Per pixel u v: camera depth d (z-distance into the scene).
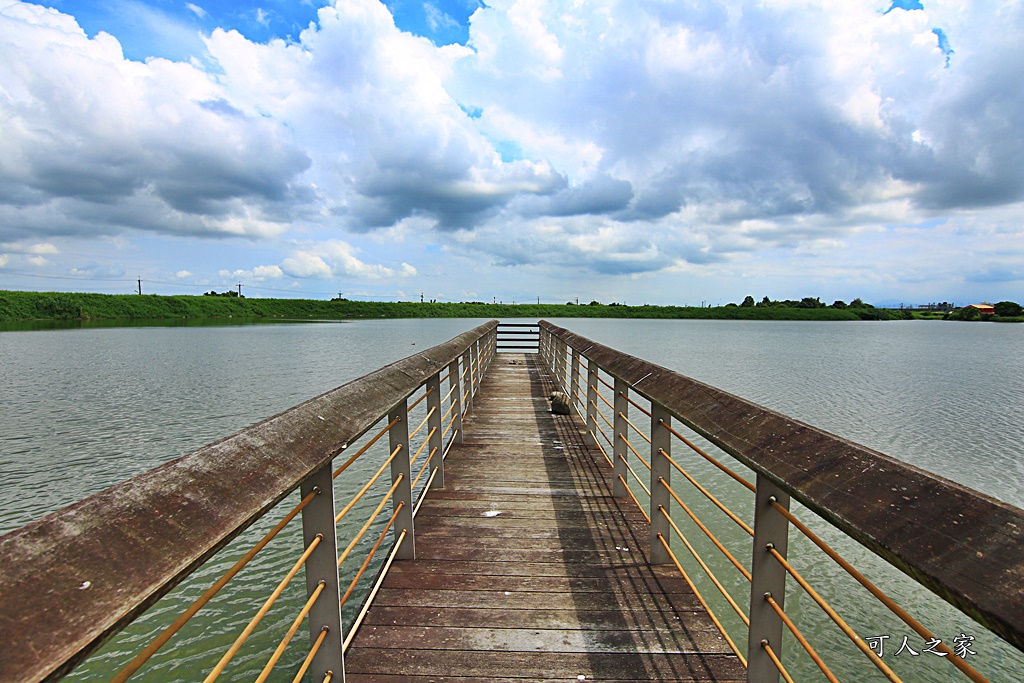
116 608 0.60
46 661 0.51
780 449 1.25
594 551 2.92
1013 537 0.69
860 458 1.03
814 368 20.78
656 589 2.52
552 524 3.28
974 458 8.71
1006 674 3.87
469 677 1.93
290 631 1.41
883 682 3.81
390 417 2.65
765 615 1.51
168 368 18.88
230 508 0.89
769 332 49.50
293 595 4.69
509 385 8.65
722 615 4.45
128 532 0.71
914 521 0.81
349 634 2.09
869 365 22.58
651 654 2.06
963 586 0.67
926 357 27.34
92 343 30.16
